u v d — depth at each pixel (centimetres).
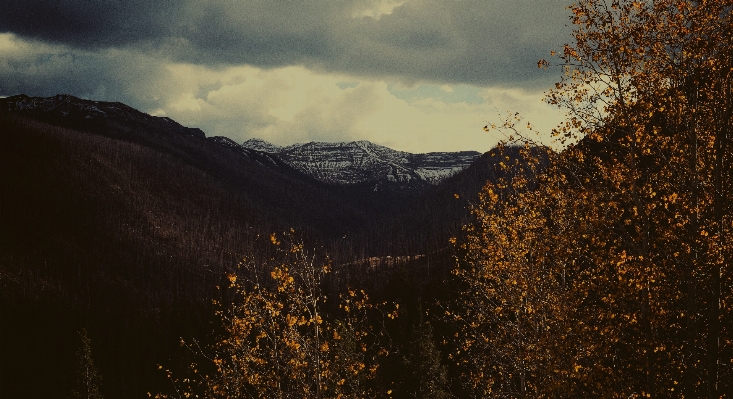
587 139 1482
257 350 1652
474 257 1936
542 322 1581
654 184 1424
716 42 1319
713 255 1245
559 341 1456
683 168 1386
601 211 1445
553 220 1611
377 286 12050
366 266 17650
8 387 9519
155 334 10269
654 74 1398
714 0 1309
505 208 1659
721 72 1316
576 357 1412
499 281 1764
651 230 1449
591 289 1448
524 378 1756
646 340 1327
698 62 1351
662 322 1344
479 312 1945
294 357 1605
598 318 1419
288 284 1593
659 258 1385
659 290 1324
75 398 5794
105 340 11438
